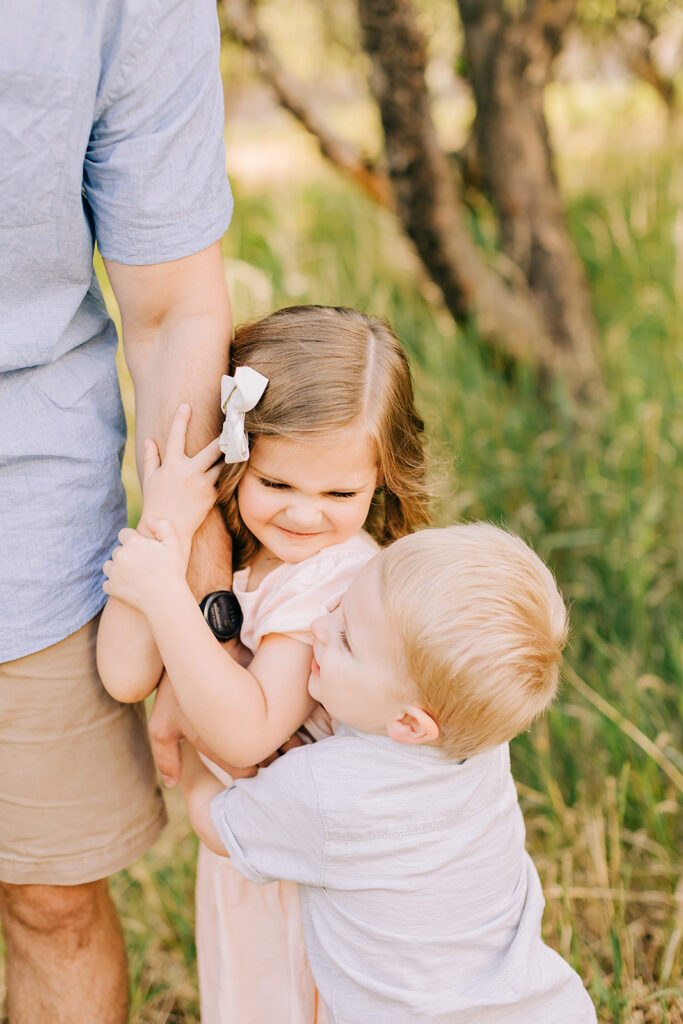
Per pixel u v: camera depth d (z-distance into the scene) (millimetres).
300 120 2979
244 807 1297
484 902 1283
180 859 2154
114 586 1278
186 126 1196
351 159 3076
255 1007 1486
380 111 2912
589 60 3693
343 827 1218
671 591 2602
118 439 1381
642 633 2416
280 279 3730
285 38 3484
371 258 3932
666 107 3973
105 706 1407
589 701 2344
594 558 2754
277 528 1330
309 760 1243
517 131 3084
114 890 2127
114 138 1184
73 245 1208
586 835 2027
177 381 1307
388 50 2791
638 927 1908
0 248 1158
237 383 1242
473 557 1201
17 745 1359
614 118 4434
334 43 3449
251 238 4070
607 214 3996
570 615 2598
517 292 3215
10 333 1206
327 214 4363
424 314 3617
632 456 2912
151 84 1160
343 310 1391
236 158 4980
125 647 1317
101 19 1106
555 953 1356
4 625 1283
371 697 1213
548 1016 1298
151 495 1294
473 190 3598
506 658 1162
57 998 1521
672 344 3352
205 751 1370
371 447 1306
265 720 1282
